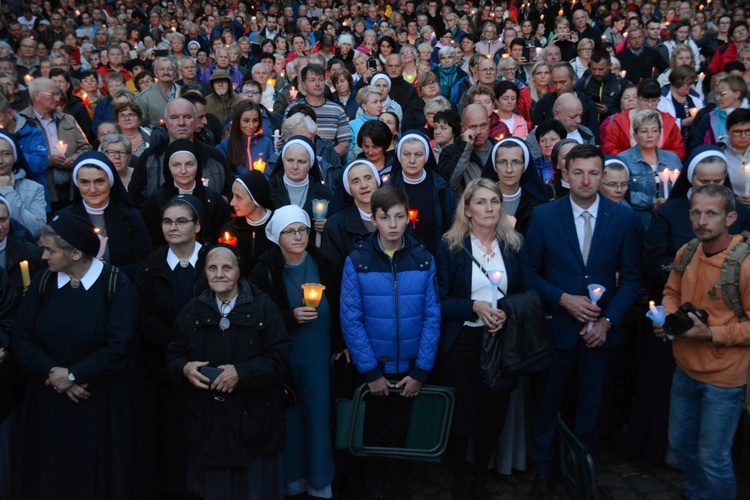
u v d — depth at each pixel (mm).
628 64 10664
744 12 13609
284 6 17969
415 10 16250
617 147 6742
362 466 4262
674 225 4340
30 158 5648
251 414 3621
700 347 3631
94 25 15562
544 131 6094
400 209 3895
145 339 3959
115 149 5461
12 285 3910
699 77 9695
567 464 4062
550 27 15203
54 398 3625
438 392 3965
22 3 15305
